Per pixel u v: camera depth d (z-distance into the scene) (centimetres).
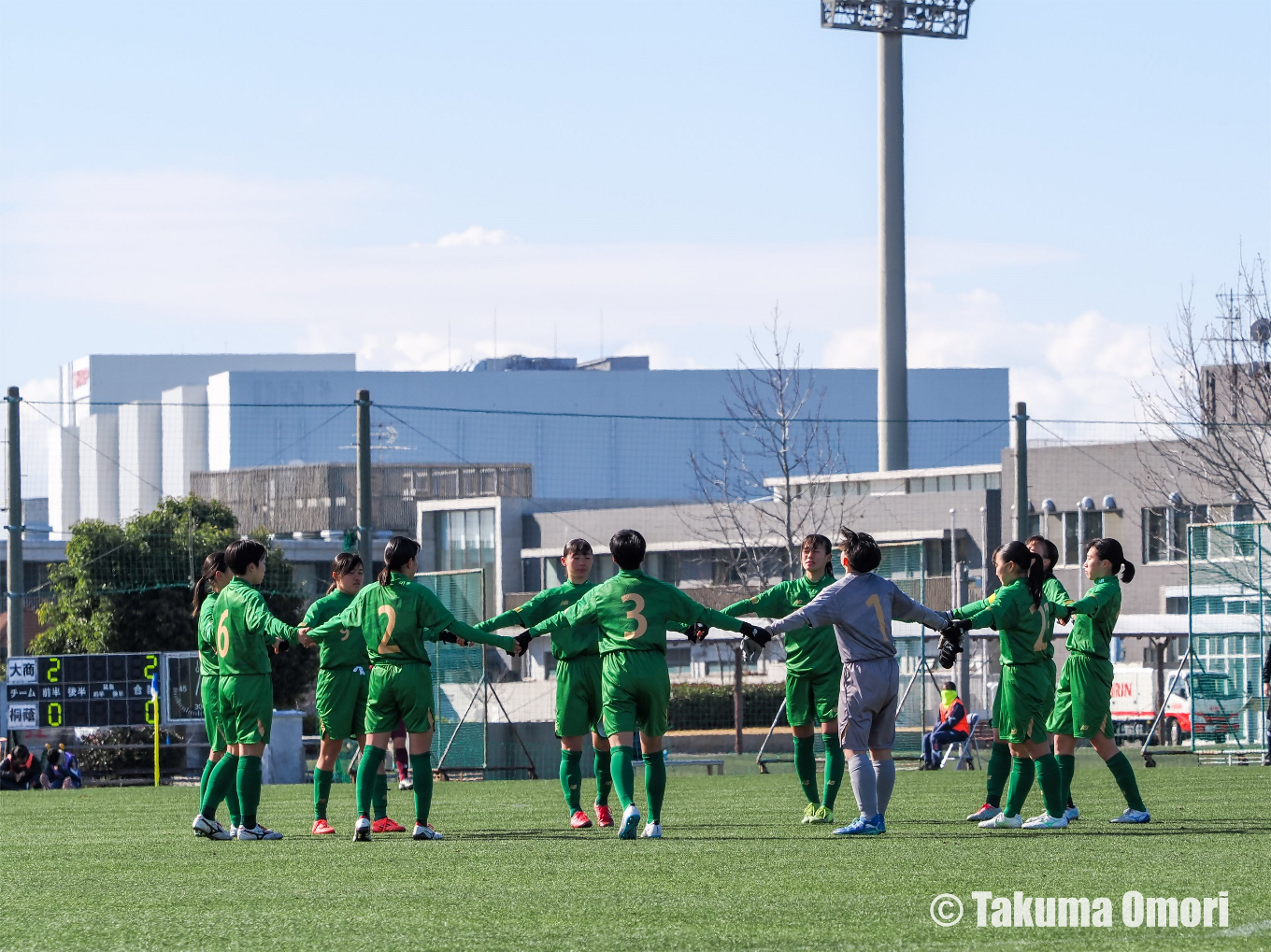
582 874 1744
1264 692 4450
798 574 10531
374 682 2277
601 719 2519
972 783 3681
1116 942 1296
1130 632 6009
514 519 15112
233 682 2288
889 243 14350
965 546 12206
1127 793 2381
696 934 1335
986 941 1300
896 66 14238
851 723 2205
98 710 5456
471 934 1352
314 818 2880
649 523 13912
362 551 5191
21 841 2409
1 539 13450
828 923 1387
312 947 1304
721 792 3456
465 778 5144
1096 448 11469
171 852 2130
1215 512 10244
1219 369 9969
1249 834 2153
